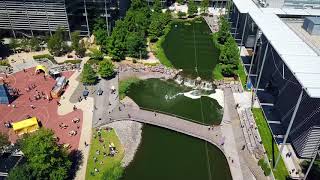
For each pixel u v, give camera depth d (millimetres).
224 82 139000
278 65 120562
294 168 97500
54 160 84188
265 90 133750
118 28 157500
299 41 112938
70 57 154500
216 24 198750
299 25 135625
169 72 146125
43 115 116875
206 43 175125
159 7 198375
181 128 112188
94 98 126562
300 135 99125
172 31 188375
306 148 97375
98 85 134625
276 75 123188
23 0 155125
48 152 83875
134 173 96812
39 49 161125
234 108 123375
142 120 115312
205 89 135125
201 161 101875
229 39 152375
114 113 118688
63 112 118625
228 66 141125
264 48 134625
